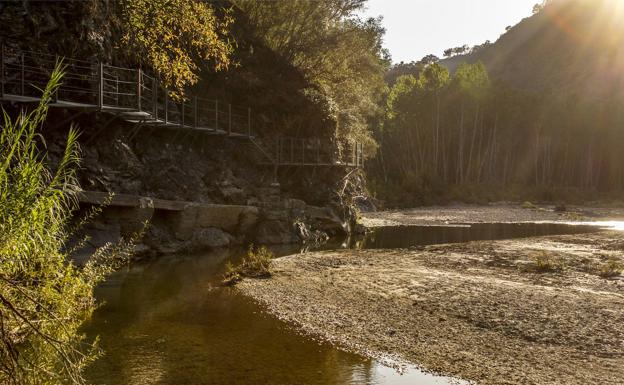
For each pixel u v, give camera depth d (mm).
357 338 11453
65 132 21094
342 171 38688
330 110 38062
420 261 21922
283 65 39094
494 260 22016
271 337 11438
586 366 9758
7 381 4047
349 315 13375
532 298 14938
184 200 26031
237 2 39750
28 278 4426
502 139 86312
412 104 81125
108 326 11891
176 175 26719
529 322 12570
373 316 13250
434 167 78500
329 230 33688
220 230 26469
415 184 69125
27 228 4348
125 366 9273
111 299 14602
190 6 19797
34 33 20750
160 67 20609
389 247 28312
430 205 66562
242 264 20500
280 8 39531
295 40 40250
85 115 21953
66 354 4672
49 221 4828
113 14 24594
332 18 41688
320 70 42281
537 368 9648
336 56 42156
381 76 47406
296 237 29578
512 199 74938
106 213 20422
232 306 14227
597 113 91250
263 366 9539
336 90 43938
